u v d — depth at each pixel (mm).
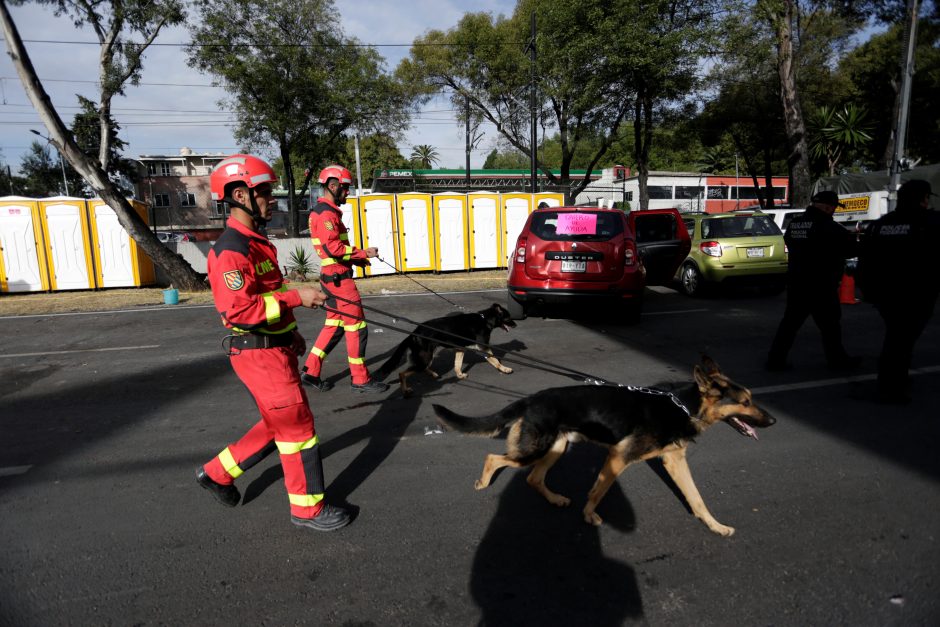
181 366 6277
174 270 12531
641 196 23875
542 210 7914
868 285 4570
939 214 4133
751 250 9938
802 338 7000
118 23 12047
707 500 3160
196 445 4059
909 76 15617
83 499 3273
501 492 3303
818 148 33125
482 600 2354
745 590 2395
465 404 4840
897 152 15930
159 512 3115
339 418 4543
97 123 33906
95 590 2445
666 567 2564
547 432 2967
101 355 6828
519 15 25234
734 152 43281
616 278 7414
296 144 22422
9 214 12352
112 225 13008
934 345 6559
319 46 20438
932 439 3916
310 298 2816
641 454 2828
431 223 15477
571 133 24156
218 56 19000
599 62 18484
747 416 2928
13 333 8258
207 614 2287
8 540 2848
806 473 3459
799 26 24297
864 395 4836
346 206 14977
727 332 7488
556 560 2631
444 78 27266
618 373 5664
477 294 11469
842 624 2178
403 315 9188
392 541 2799
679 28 18156
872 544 2711
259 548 2754
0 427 4473
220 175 2705
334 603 2348
